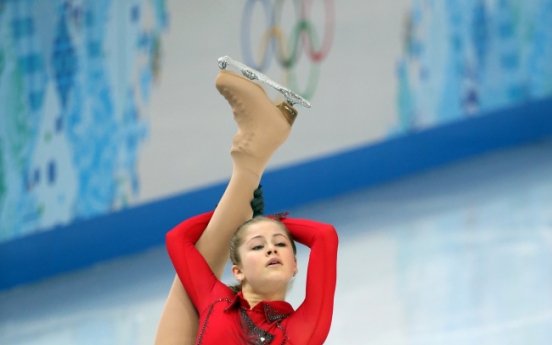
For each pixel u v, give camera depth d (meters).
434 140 21.30
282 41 19.77
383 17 20.66
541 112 22.34
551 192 18.02
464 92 21.52
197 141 18.77
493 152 21.98
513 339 10.52
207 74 18.88
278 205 19.50
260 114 7.40
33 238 16.97
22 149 16.91
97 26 17.59
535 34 22.00
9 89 16.78
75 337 13.02
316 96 20.09
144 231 18.12
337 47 20.30
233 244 7.14
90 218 17.52
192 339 7.43
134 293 15.18
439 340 10.80
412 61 20.97
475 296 12.32
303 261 15.48
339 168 20.28
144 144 18.14
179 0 18.48
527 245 14.51
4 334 13.85
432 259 14.48
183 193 18.59
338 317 12.20
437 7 21.11
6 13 16.72
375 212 18.42
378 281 13.67
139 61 18.08
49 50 17.12
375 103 20.66
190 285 7.24
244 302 6.85
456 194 18.95
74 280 16.78
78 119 17.42
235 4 19.14
